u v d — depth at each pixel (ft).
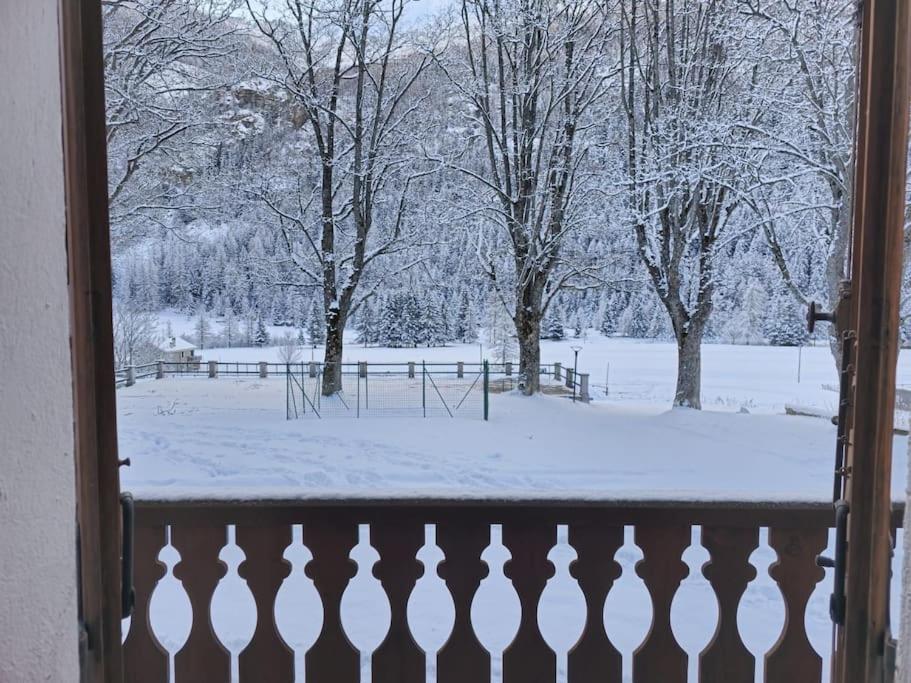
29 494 2.72
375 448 36.09
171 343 103.60
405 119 63.72
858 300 3.79
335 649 6.55
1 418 2.58
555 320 148.15
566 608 12.20
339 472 30.25
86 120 3.42
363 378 71.92
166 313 131.13
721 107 51.34
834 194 45.24
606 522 6.45
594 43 58.23
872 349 3.67
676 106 52.26
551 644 10.70
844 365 4.24
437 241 64.90
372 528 6.54
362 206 62.64
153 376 79.25
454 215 62.54
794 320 120.98
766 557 16.30
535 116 59.62
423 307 131.85
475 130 63.10
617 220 58.03
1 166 2.56
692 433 40.40
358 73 61.21
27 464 2.71
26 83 2.68
